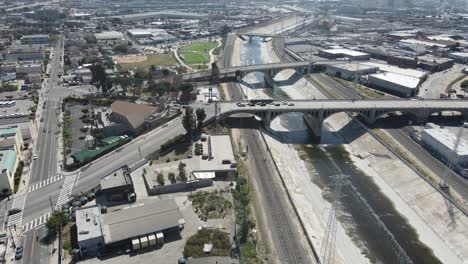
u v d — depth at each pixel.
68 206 165.62
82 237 139.88
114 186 173.00
